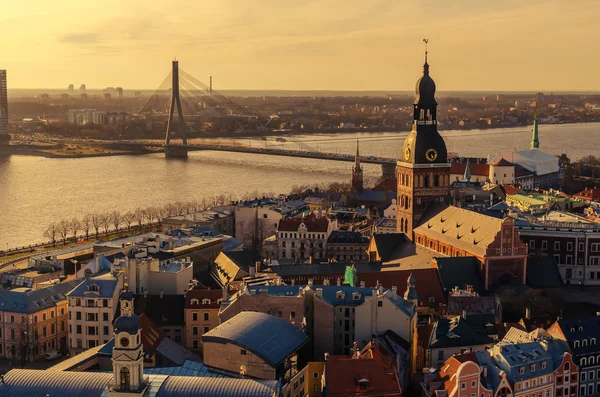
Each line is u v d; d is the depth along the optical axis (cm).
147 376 18562
